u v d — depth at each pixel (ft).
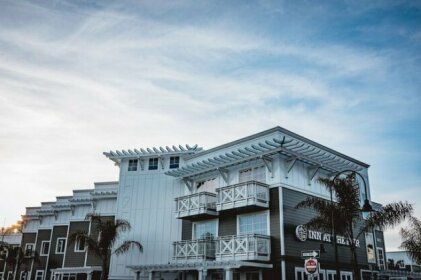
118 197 93.45
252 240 63.26
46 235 116.88
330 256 70.85
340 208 55.67
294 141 72.95
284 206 66.44
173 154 91.50
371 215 56.29
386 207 55.93
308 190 72.38
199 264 64.64
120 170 95.91
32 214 125.59
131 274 86.12
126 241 83.61
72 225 108.27
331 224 55.88
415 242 73.87
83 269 92.89
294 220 67.26
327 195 76.02
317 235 69.87
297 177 71.15
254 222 69.51
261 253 63.16
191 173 83.10
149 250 86.02
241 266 61.00
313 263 44.32
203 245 71.41
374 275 81.25
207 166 79.05
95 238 100.89
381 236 91.61
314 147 74.90
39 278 111.75
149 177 92.58
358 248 78.69
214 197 76.23
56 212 115.34
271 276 63.62
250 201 65.31
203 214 74.38
